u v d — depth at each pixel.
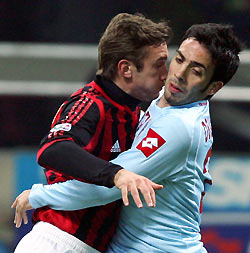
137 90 8.10
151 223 8.03
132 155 7.69
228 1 21.52
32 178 19.28
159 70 8.09
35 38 22.22
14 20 22.09
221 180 19.77
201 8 21.34
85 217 8.12
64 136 7.48
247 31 21.61
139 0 21.56
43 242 8.09
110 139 7.98
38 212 8.32
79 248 8.09
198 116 7.86
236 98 21.53
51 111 21.48
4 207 18.95
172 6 21.39
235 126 21.47
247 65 21.48
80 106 7.82
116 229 8.35
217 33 7.70
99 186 7.66
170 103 7.93
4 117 21.03
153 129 7.76
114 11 21.86
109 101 8.00
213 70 7.72
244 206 19.53
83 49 22.11
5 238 18.72
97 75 8.16
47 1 21.97
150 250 8.00
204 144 7.95
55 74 22.02
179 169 7.80
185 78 7.71
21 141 20.91
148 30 7.97
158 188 6.80
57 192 7.95
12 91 21.48
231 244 19.33
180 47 7.77
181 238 8.08
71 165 7.23
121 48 7.98
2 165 19.34
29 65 22.06
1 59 21.97
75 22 22.09
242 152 21.09
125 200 6.76
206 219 19.34
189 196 8.05
